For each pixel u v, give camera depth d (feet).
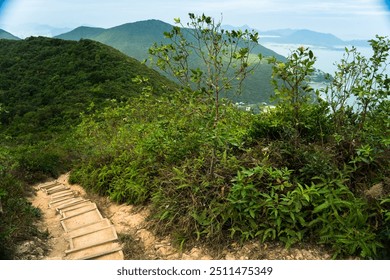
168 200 17.47
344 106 18.88
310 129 18.67
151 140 22.25
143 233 17.03
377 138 17.12
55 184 33.81
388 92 17.08
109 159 29.12
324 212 13.82
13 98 136.56
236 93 18.22
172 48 17.19
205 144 19.39
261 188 15.58
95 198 24.40
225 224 15.02
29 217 20.17
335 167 15.60
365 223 13.28
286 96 17.30
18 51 177.27
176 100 22.50
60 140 71.87
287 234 13.65
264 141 18.78
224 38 16.75
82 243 17.21
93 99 118.52
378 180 15.37
